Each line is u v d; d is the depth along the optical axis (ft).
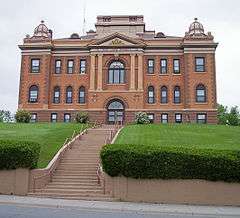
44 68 202.80
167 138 109.60
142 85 198.70
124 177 68.44
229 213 55.88
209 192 67.31
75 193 69.87
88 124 151.64
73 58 205.26
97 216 48.88
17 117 170.91
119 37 202.18
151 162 67.82
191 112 194.39
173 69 200.85
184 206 63.52
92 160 88.53
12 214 47.29
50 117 200.13
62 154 90.99
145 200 67.62
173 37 208.54
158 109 197.06
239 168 67.10
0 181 71.61
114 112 197.67
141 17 209.36
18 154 71.00
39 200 63.36
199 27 202.59
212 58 198.08
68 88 203.10
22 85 202.39
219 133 120.57
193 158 67.62
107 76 200.54
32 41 205.36
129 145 70.18
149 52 202.69
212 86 195.72
